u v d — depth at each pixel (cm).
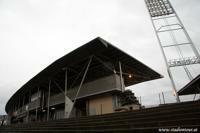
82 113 2097
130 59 1702
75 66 1861
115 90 1579
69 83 2291
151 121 654
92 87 1812
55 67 1850
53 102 2386
